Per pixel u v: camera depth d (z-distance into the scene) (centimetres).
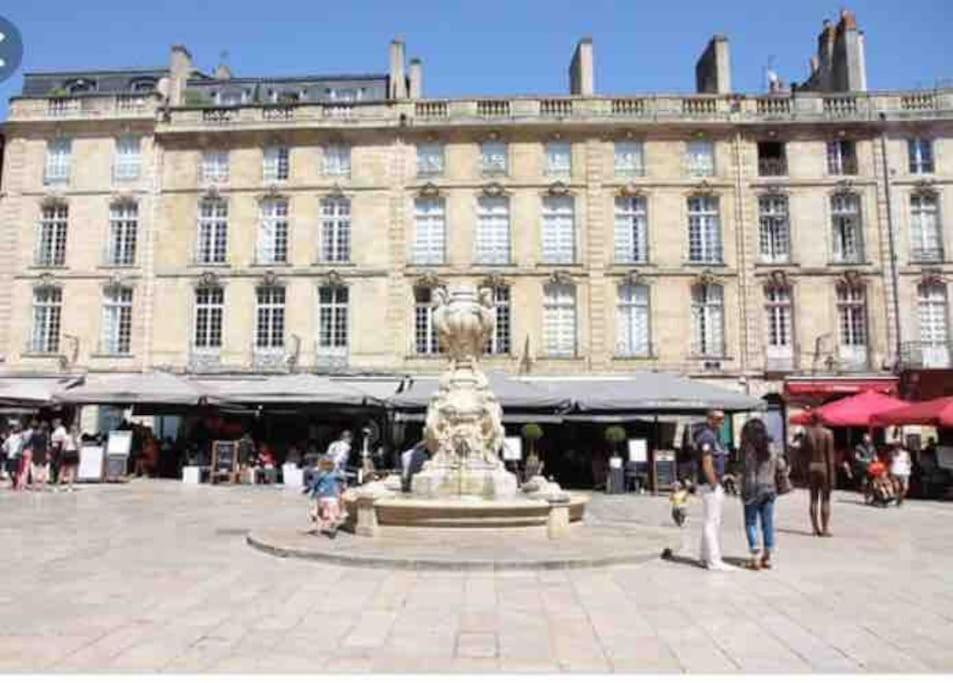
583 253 3331
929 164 3341
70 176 3469
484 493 1302
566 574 930
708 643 642
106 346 3366
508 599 795
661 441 3069
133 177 3453
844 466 2561
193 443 2991
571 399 2384
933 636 668
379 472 2231
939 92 3338
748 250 3303
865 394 2552
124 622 700
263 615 726
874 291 3266
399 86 3578
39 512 1608
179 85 3647
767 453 1002
